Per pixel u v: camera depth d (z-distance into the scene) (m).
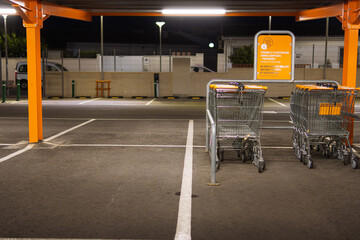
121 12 10.52
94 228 4.10
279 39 7.51
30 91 8.61
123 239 3.85
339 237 3.90
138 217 4.39
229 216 4.43
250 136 6.46
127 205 4.77
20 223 4.22
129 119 12.98
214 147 5.59
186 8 10.15
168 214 4.48
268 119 13.25
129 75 23.44
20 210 4.59
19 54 38.88
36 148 8.13
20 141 8.92
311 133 6.61
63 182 5.71
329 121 6.68
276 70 7.55
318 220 4.32
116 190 5.34
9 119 12.78
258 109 6.54
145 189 5.39
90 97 23.00
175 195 5.14
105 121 12.45
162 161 7.02
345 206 4.75
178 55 33.59
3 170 6.37
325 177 6.03
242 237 3.90
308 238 3.88
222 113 6.67
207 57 36.84
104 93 23.58
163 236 3.92
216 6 9.61
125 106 17.55
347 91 6.65
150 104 18.62
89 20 10.49
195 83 23.59
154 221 4.29
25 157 7.31
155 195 5.14
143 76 23.45
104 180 5.82
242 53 32.31
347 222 4.26
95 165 6.71
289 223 4.24
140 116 13.84
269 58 7.54
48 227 4.12
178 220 4.31
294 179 5.91
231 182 5.73
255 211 4.58
